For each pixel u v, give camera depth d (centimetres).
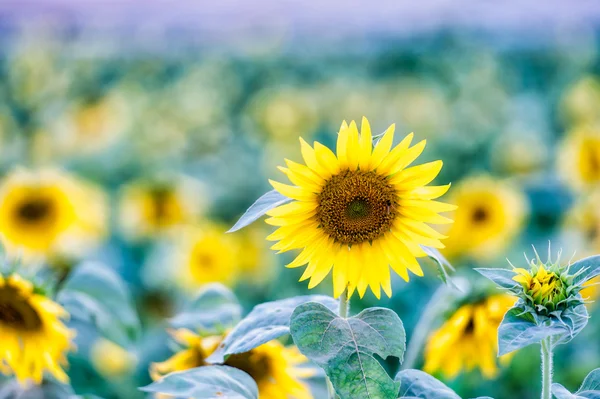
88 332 273
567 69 710
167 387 162
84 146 502
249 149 551
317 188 171
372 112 586
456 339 208
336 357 162
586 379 171
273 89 671
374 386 161
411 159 171
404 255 170
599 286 280
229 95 680
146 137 505
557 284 160
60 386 210
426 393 169
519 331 157
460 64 695
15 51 697
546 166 512
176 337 194
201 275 351
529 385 263
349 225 171
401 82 652
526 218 412
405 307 311
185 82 667
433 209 170
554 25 889
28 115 622
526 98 650
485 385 261
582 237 346
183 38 899
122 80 704
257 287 370
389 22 968
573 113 570
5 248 247
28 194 298
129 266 370
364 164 171
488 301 206
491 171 495
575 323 165
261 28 865
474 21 909
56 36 762
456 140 519
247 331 171
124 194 429
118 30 902
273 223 171
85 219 310
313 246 172
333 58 769
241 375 167
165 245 389
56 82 643
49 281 204
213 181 475
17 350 197
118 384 280
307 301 170
